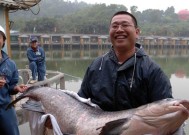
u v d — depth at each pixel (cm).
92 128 126
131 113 116
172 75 855
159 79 123
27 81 462
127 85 127
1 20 353
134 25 130
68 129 139
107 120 123
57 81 486
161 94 122
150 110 110
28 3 393
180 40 2983
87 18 3241
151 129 111
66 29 3033
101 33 2944
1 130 191
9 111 191
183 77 810
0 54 192
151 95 125
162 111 107
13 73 195
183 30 3244
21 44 2270
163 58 1745
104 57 136
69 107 143
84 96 144
